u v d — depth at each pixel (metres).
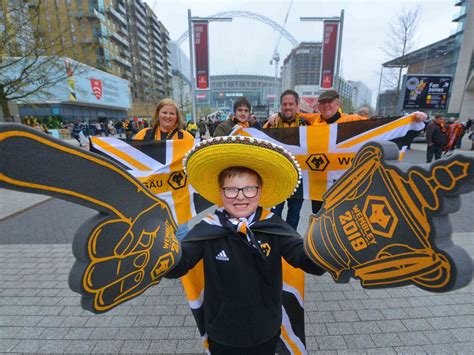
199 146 1.13
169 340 2.19
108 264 0.76
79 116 32.03
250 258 1.23
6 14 6.96
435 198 0.66
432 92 16.20
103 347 2.13
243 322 1.25
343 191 0.97
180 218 3.06
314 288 2.84
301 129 3.09
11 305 2.67
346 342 2.14
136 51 66.19
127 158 2.80
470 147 14.28
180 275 1.15
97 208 0.73
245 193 1.21
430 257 0.68
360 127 2.95
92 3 40.25
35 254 3.76
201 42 12.14
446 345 2.11
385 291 2.78
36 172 0.61
